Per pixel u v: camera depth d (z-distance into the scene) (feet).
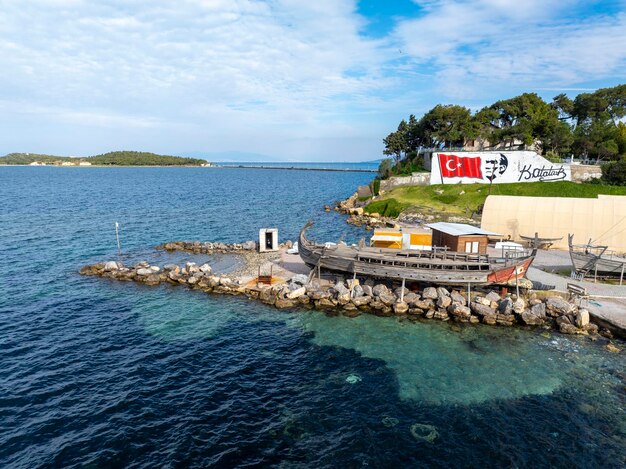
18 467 62.49
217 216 302.66
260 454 66.69
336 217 302.45
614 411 78.95
